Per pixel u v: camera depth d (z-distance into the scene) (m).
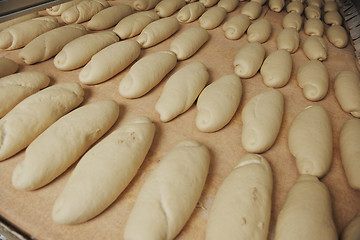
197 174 1.10
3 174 1.18
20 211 1.06
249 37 2.11
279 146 1.35
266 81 1.70
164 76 1.71
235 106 1.46
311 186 1.07
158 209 0.97
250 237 0.91
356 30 2.15
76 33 1.94
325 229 0.91
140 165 1.22
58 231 1.01
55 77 1.69
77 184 1.04
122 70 1.78
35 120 1.27
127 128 1.27
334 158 1.30
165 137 1.38
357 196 1.14
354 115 1.52
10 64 1.64
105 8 2.36
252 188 1.03
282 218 0.99
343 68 1.91
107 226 1.04
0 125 1.24
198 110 1.45
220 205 1.01
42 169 1.10
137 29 2.07
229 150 1.33
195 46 1.92
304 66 1.77
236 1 2.58
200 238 1.01
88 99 1.57
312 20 2.29
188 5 2.36
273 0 2.58
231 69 1.84
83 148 1.24
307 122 1.34
